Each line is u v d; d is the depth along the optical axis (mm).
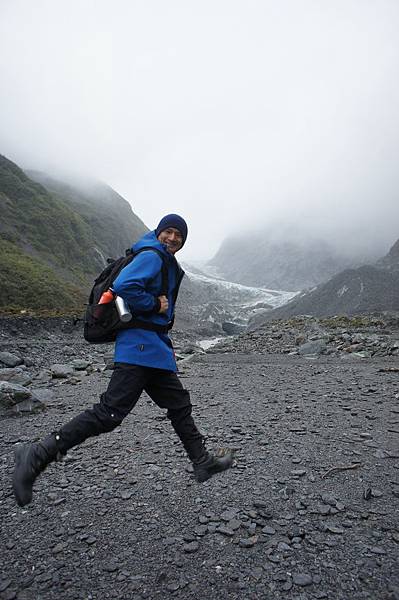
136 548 3061
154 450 5105
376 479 4176
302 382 10117
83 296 74000
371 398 7969
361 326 27594
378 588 2596
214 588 2635
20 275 63719
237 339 26766
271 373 11891
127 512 3588
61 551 3033
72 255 106250
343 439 5441
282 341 22594
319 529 3266
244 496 3834
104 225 150500
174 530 3289
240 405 7656
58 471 4520
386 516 3451
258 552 2982
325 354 16719
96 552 3020
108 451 5121
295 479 4199
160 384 3260
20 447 2859
